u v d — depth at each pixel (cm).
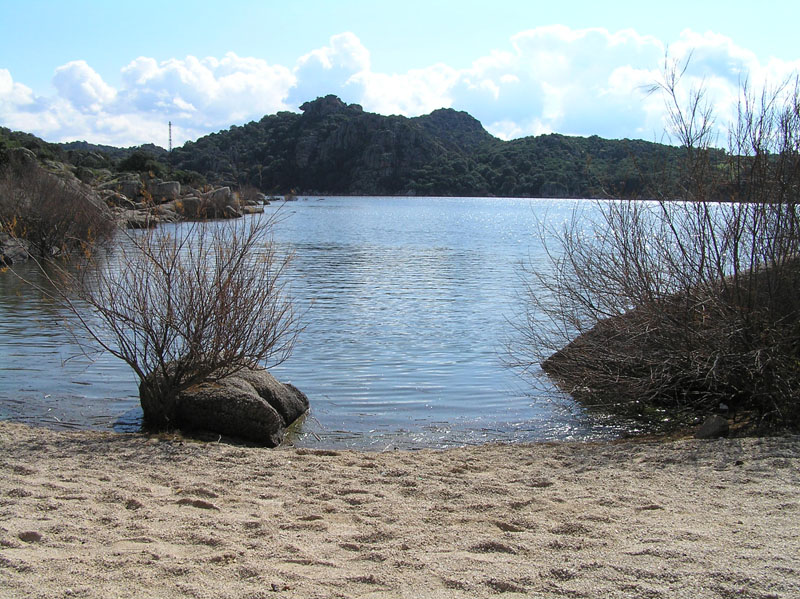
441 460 618
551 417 838
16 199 2389
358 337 1277
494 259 2783
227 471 564
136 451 622
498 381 990
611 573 339
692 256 795
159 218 783
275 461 600
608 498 480
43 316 1404
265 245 1274
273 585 329
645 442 707
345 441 747
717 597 312
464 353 1152
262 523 425
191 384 748
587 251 941
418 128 16875
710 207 780
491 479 544
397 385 970
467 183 15438
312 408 867
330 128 15775
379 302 1694
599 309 893
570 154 10800
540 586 329
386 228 5059
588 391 871
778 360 733
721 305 768
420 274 2272
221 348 751
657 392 821
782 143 750
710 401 836
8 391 888
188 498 472
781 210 749
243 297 765
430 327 1377
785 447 605
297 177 12044
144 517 433
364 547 385
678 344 809
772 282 755
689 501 470
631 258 841
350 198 14625
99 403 841
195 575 339
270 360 1093
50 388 903
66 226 2375
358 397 915
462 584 330
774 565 340
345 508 465
